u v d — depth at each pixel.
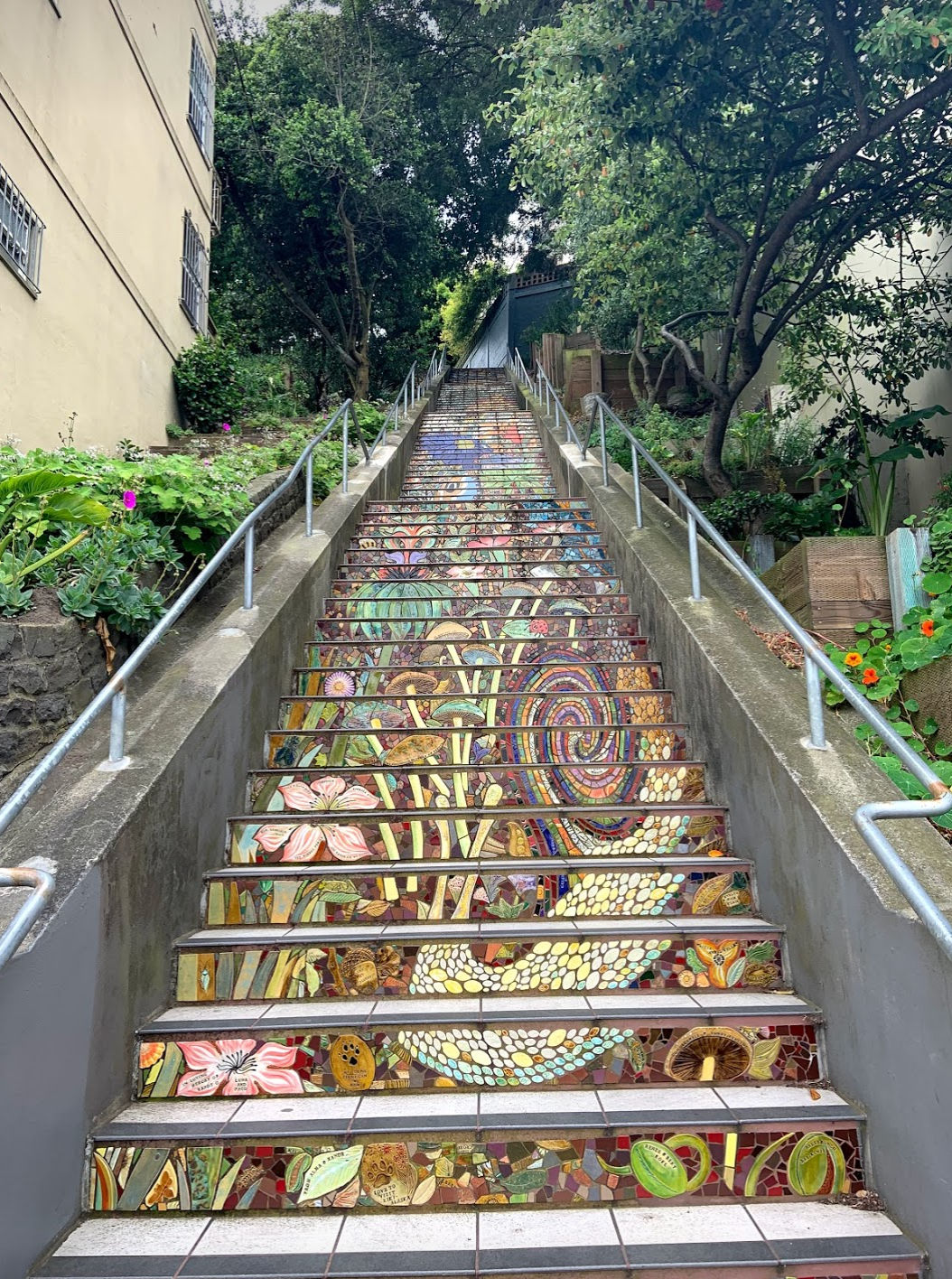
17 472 3.74
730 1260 1.68
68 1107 1.85
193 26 10.14
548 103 5.79
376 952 2.47
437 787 3.27
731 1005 2.29
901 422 5.81
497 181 19.23
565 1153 1.93
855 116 5.78
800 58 5.58
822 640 4.22
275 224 14.63
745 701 2.95
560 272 19.23
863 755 2.59
